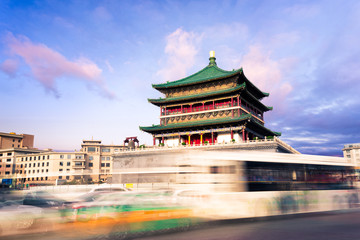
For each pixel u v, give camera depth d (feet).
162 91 257.14
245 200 58.59
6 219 44.98
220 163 58.39
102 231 44.91
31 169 368.48
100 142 409.49
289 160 68.28
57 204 49.90
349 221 58.18
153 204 48.85
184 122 239.50
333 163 76.64
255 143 185.68
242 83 231.50
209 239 40.55
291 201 65.16
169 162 59.16
